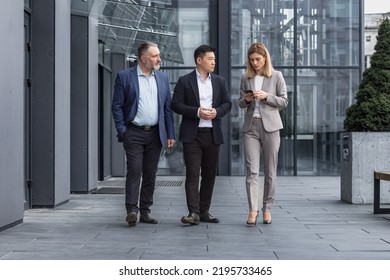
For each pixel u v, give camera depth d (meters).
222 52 20.00
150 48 8.38
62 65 11.30
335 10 20.12
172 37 18.95
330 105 20.03
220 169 19.86
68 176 11.77
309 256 6.09
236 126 19.94
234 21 20.09
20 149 8.54
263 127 8.34
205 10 20.23
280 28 20.08
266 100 8.28
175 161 20.16
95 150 14.57
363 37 20.08
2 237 7.28
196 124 8.31
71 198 12.58
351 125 11.50
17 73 8.38
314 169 19.97
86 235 7.45
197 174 8.39
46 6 10.73
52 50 10.73
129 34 17.58
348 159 11.45
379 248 6.55
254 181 8.36
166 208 10.59
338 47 20.09
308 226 8.30
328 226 8.30
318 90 20.03
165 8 15.84
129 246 6.64
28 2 10.60
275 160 8.45
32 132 10.69
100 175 18.20
